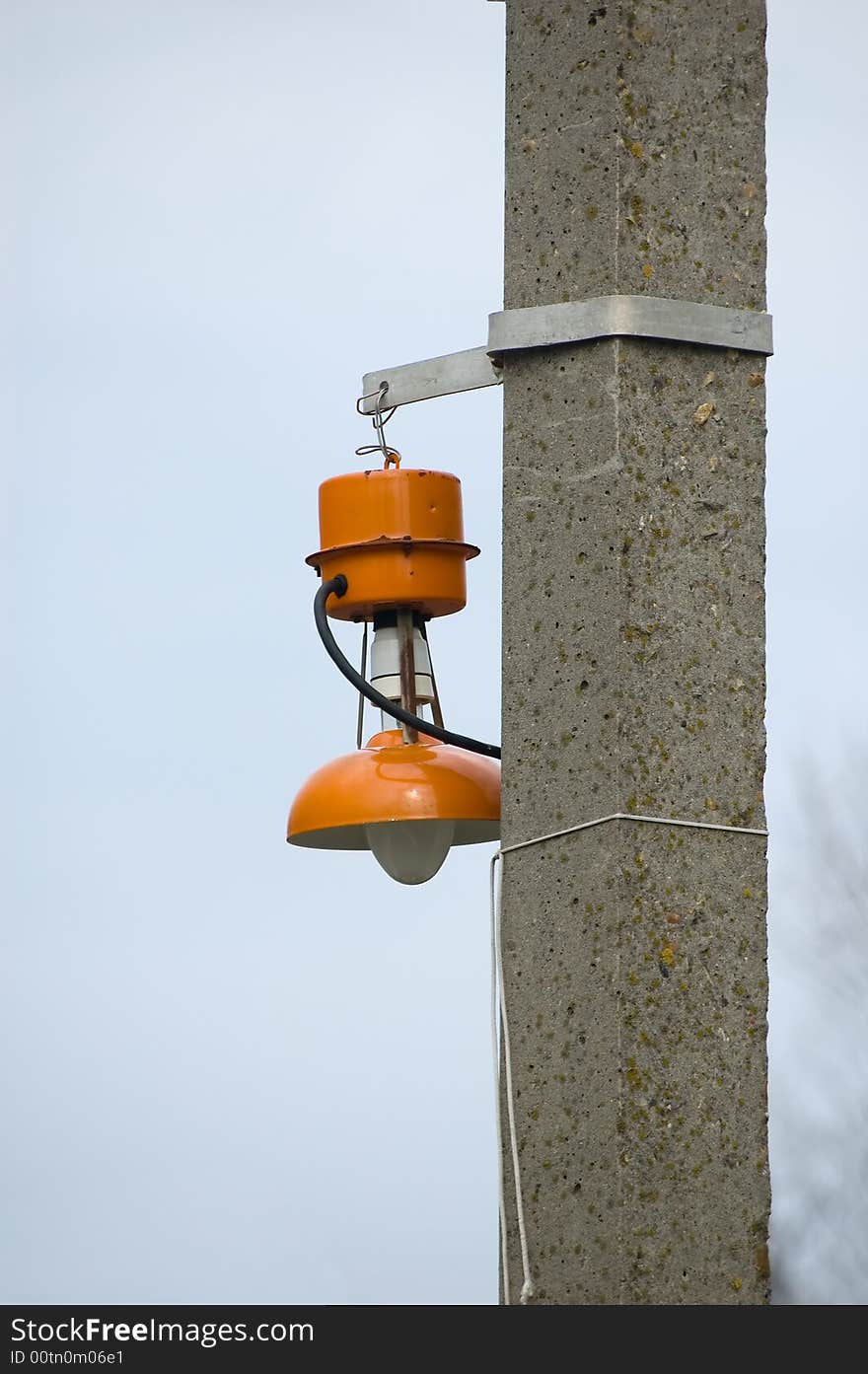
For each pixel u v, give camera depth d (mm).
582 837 8477
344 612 10078
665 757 8492
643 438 8609
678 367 8719
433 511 9938
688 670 8586
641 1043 8273
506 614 8859
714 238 8852
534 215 8938
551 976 8500
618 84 8734
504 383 8992
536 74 9016
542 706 8680
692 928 8445
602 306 8641
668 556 8602
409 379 9781
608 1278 8148
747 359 8875
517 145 9031
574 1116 8352
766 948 8594
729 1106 8406
